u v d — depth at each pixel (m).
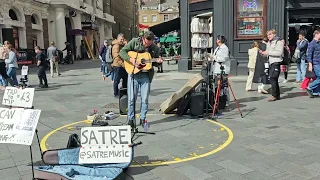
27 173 3.96
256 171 3.86
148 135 5.42
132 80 5.49
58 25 32.16
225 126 5.89
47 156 3.91
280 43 7.97
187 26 14.98
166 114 6.93
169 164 4.14
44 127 6.06
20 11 25.72
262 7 12.90
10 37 23.47
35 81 14.08
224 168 3.97
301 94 9.03
